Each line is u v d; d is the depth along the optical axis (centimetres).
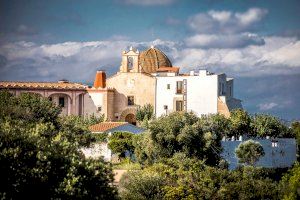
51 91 12900
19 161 4266
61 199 4278
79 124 9756
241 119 10538
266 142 9681
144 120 11656
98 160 4791
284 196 7550
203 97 12875
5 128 4519
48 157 4412
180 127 8906
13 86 12600
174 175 7450
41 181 4244
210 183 7519
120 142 9550
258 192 7669
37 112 8488
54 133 6469
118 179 7862
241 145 9288
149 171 7394
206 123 9156
